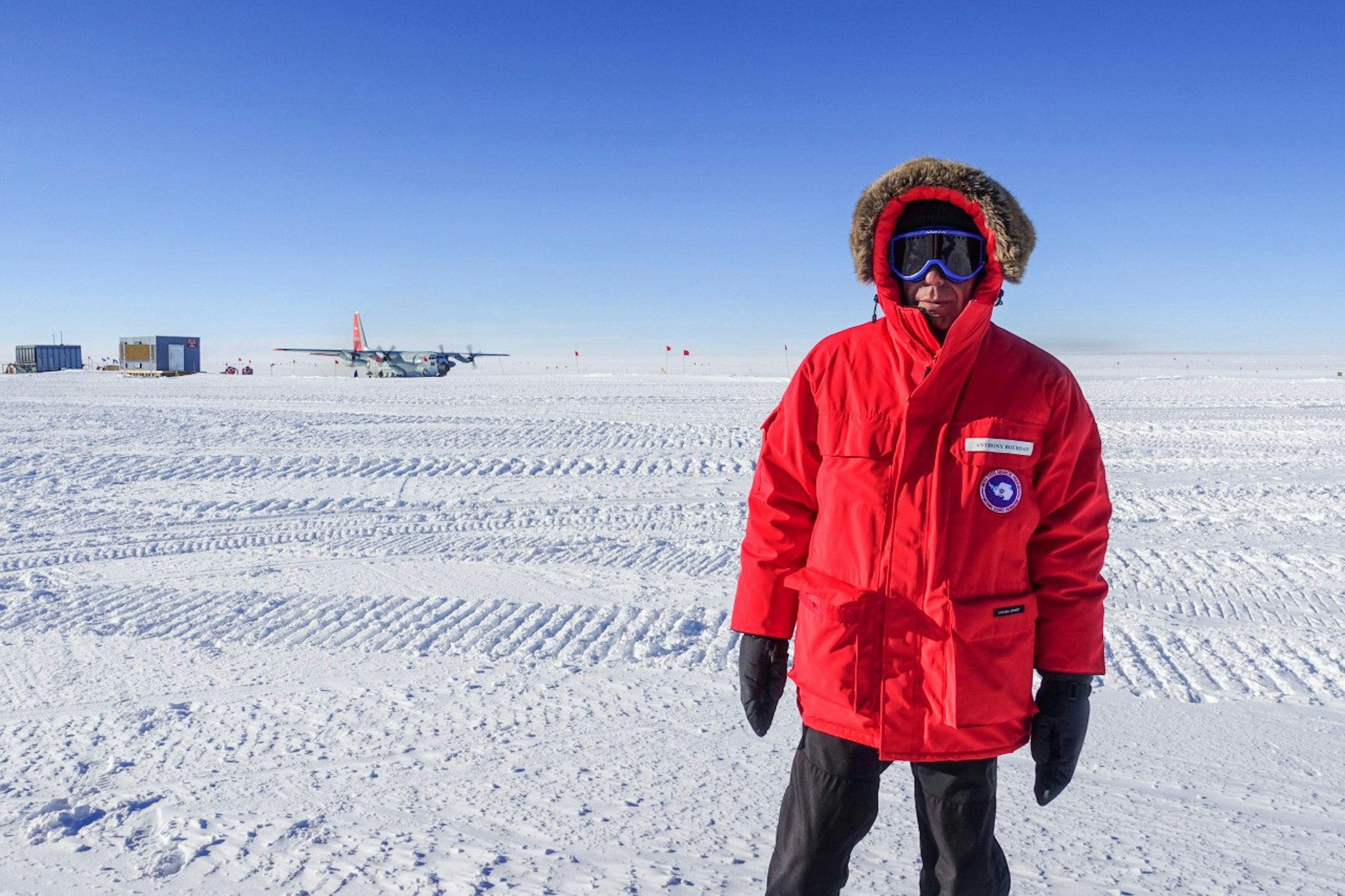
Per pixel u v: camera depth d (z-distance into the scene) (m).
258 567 6.30
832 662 1.69
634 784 2.94
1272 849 2.51
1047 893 2.26
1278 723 3.56
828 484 1.73
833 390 1.75
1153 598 5.50
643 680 4.04
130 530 7.56
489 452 12.00
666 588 5.74
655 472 10.64
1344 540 7.07
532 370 56.62
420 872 2.36
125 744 3.29
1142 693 3.93
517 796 2.85
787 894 1.80
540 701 3.76
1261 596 5.55
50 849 2.51
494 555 6.70
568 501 8.90
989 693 1.63
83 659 4.32
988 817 1.73
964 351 1.62
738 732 3.43
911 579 1.64
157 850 2.50
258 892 2.27
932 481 1.65
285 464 10.89
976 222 1.68
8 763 3.12
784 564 1.81
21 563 6.43
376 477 10.20
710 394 24.94
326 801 2.81
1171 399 21.70
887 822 2.68
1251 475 10.18
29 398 23.00
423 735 3.38
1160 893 2.26
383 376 49.78
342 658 4.36
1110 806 2.79
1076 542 1.69
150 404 20.30
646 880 2.30
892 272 1.75
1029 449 1.64
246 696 3.81
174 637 4.68
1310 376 39.25
